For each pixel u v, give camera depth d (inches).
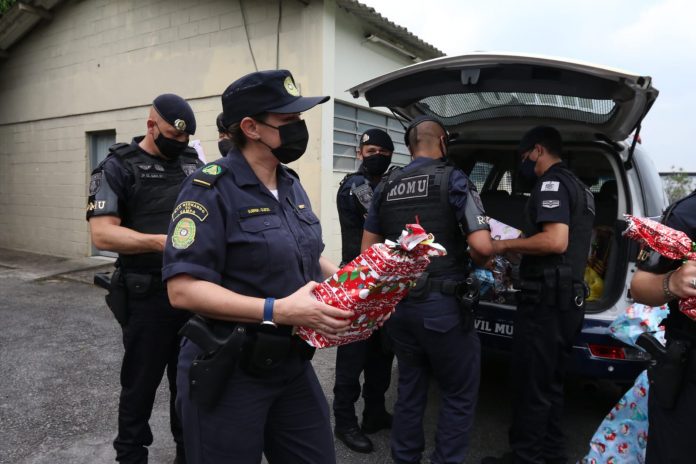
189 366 57.8
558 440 98.6
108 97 304.0
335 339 54.3
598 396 136.6
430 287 82.6
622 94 91.4
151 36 280.2
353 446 105.3
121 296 84.4
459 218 82.4
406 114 130.2
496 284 106.6
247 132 56.9
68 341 168.4
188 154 97.3
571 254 91.6
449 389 86.0
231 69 252.8
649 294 55.7
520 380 94.2
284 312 51.3
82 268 295.1
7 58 356.8
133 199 87.6
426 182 85.2
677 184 450.3
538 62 90.3
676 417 55.2
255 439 57.1
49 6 314.8
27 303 218.7
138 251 81.4
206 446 56.4
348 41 253.1
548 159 96.6
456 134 142.6
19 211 365.7
